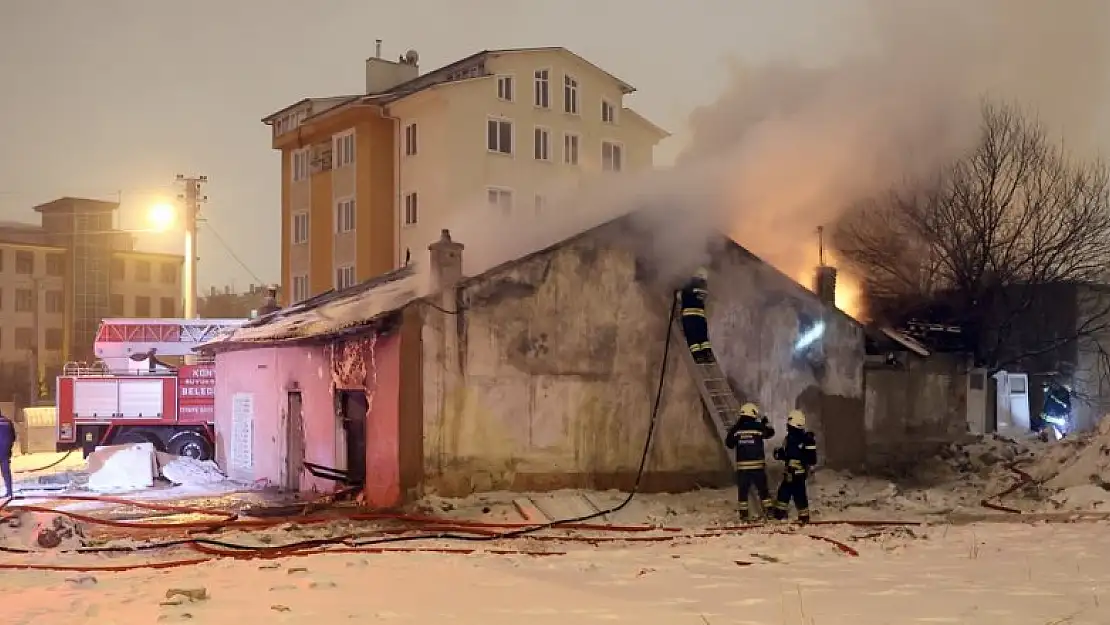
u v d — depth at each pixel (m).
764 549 10.29
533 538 11.77
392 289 18.94
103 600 7.68
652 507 14.55
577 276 15.66
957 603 7.21
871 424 19.30
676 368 16.28
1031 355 27.19
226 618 6.84
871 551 10.03
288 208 45.31
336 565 9.41
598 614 6.94
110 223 75.00
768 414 17.38
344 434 16.55
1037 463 16.97
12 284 70.88
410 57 45.66
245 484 19.66
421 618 6.82
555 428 15.27
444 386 14.52
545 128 38.62
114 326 26.30
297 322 18.41
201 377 24.25
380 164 39.09
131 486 19.00
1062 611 6.89
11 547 11.58
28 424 31.25
